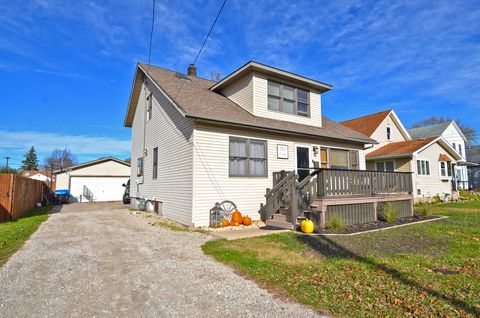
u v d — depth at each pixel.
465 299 3.50
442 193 19.64
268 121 10.92
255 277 4.27
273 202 9.23
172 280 4.17
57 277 4.29
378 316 3.05
